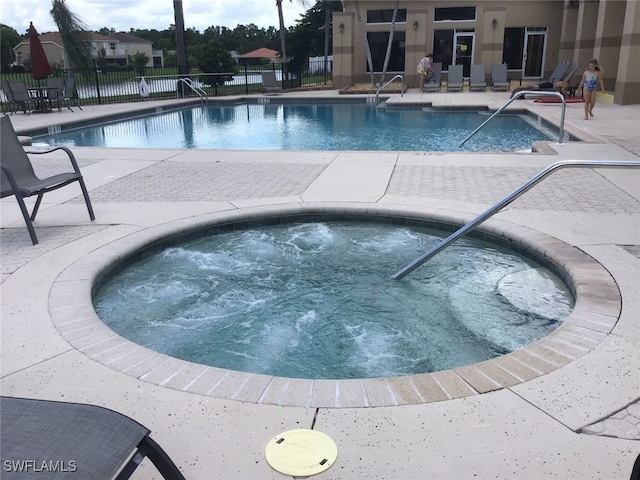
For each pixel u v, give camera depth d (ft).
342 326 12.09
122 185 22.65
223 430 7.39
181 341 11.45
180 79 69.77
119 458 4.88
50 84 56.08
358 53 78.33
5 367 9.06
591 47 64.08
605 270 12.75
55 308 11.27
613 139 31.81
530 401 7.95
